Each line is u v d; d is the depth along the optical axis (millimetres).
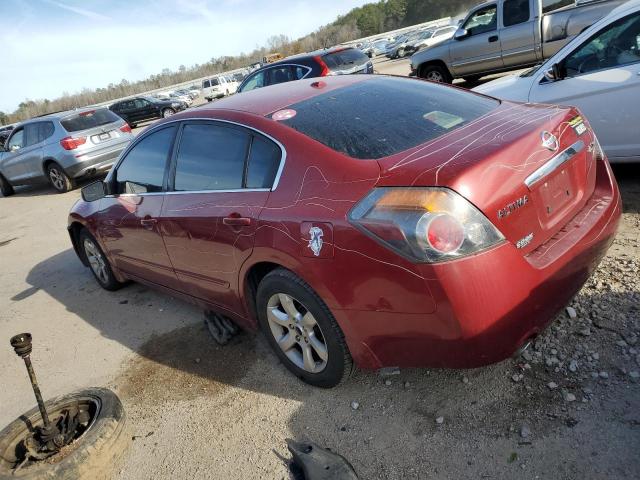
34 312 5098
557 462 2166
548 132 2559
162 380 3428
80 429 2807
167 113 29734
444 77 11805
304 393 2957
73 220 4977
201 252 3281
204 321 4066
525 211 2309
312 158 2617
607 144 4508
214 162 3207
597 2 9336
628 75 4266
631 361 2574
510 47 10453
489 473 2203
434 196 2109
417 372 2877
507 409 2490
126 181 4098
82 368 3840
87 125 10898
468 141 2457
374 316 2361
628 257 3475
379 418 2641
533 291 2254
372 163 2430
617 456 2117
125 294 4996
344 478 2154
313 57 10461
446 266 2078
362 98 3107
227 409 2996
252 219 2779
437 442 2416
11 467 2617
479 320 2121
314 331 2785
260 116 3000
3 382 3906
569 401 2438
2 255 7359
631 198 4402
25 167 11422
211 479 2535
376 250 2221
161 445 2830
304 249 2498
